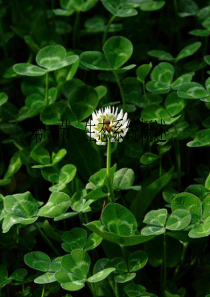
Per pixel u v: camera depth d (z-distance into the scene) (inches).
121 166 24.9
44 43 27.2
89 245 22.1
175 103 23.9
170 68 24.7
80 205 22.9
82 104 23.9
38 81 26.1
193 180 25.5
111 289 22.4
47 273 21.9
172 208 22.1
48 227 23.0
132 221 21.9
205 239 23.3
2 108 26.1
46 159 24.0
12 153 26.4
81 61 24.4
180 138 24.2
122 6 26.5
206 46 27.1
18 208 22.2
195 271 23.3
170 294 22.3
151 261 22.9
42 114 23.8
